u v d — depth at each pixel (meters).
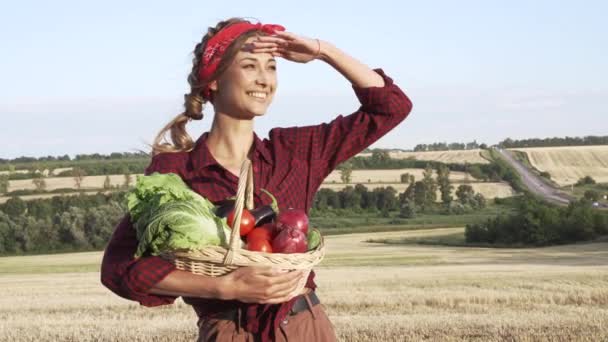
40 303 19.66
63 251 68.25
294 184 3.78
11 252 67.19
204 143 3.81
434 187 113.94
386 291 21.42
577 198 129.50
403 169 132.88
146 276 3.28
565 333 13.16
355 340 12.66
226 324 3.55
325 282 25.98
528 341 12.55
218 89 3.75
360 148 3.95
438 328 13.71
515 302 18.55
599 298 19.56
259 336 3.52
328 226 93.12
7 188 95.38
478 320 14.67
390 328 13.70
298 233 3.38
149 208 3.44
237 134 3.78
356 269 38.62
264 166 3.78
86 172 107.31
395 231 89.12
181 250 3.25
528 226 72.38
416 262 48.91
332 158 3.91
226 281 3.21
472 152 163.88
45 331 13.98
